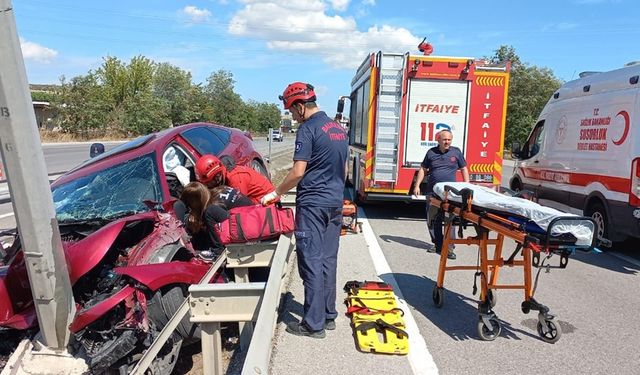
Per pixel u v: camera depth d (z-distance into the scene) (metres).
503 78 9.59
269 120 107.31
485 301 4.27
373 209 11.32
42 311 2.98
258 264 4.40
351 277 5.99
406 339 4.11
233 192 4.91
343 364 3.79
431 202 5.23
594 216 7.93
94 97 48.47
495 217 4.11
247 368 2.01
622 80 7.32
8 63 2.63
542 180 9.77
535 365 3.82
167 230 3.85
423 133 9.66
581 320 4.77
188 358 4.04
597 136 7.83
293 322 4.38
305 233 4.09
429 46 9.72
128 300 3.09
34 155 2.79
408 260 6.82
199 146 6.02
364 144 10.52
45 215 2.88
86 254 3.29
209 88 86.75
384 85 9.54
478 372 3.69
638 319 4.82
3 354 3.46
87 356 3.06
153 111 54.88
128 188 4.50
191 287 3.17
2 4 2.57
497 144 9.71
